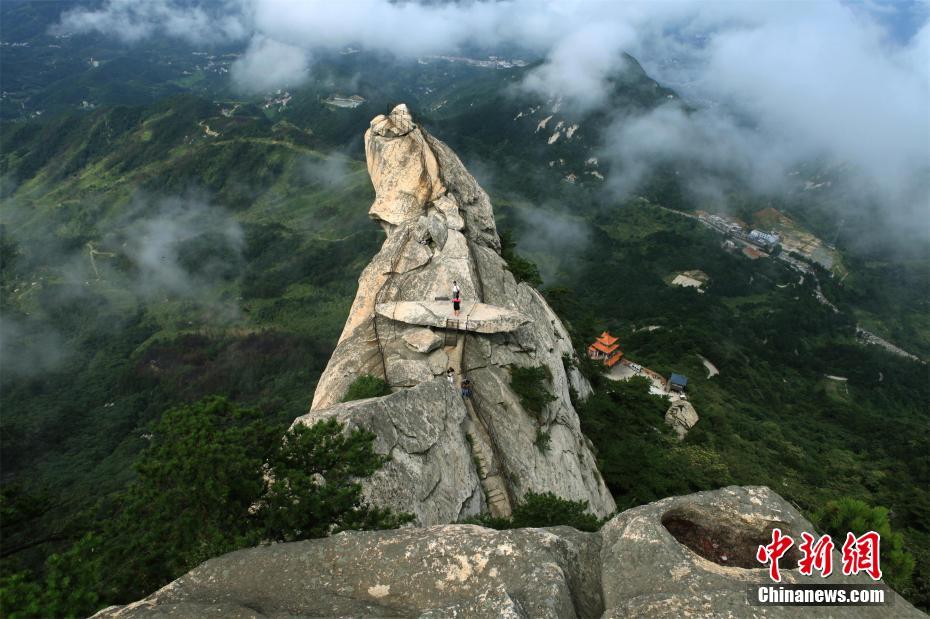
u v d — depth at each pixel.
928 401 134.12
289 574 10.88
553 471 33.69
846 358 147.00
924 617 9.20
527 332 39.69
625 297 174.25
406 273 41.59
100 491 87.94
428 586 10.38
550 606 9.40
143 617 9.49
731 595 9.38
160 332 165.50
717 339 130.88
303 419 22.92
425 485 23.73
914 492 66.25
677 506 11.80
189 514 15.24
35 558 33.19
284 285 187.38
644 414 60.16
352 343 36.50
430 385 28.17
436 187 50.59
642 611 9.23
